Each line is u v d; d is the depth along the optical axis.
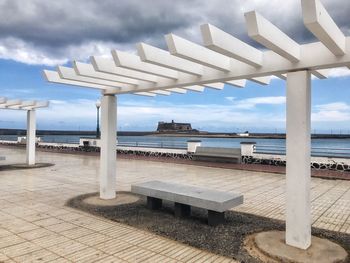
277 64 4.27
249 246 4.34
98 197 7.24
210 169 12.43
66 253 4.08
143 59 4.20
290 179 4.20
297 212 4.15
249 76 4.68
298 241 4.15
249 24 3.26
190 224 5.29
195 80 5.27
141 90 6.37
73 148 21.59
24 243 4.41
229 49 3.73
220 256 4.02
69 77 6.01
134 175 10.88
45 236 4.69
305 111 4.09
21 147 24.97
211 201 5.07
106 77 5.93
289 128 4.21
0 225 5.17
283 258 3.86
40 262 3.80
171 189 5.93
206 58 4.28
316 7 2.84
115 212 5.98
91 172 11.40
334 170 11.47
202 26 3.49
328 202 6.96
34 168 12.42
